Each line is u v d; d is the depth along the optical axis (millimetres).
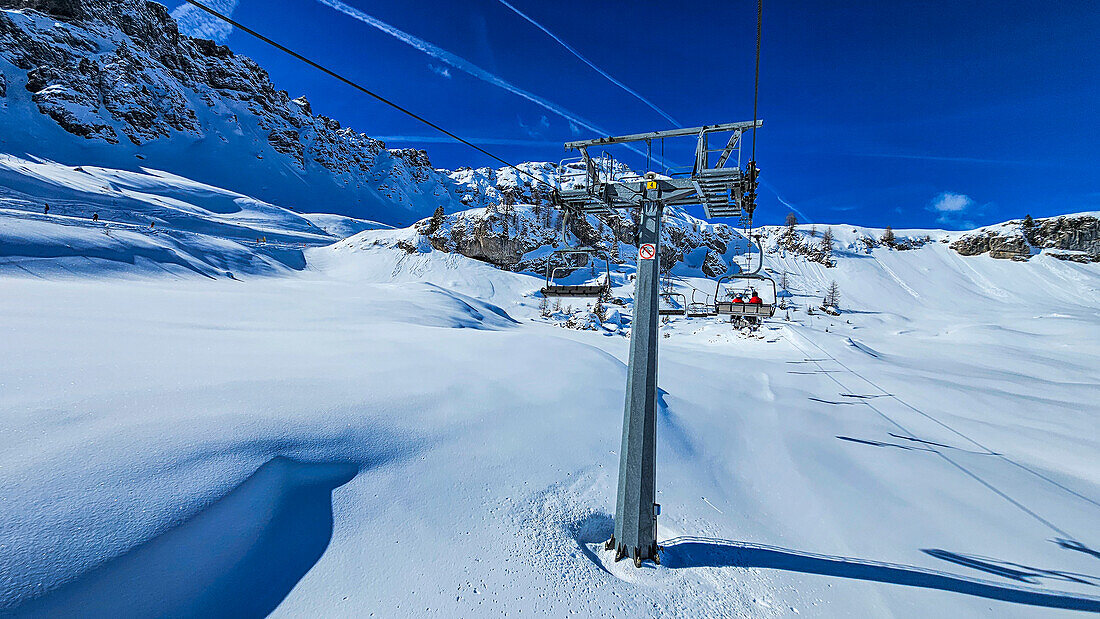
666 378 17344
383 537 5016
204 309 21266
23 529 3520
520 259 104625
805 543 6531
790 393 18906
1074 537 7648
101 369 7246
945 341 57469
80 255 37562
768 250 150375
